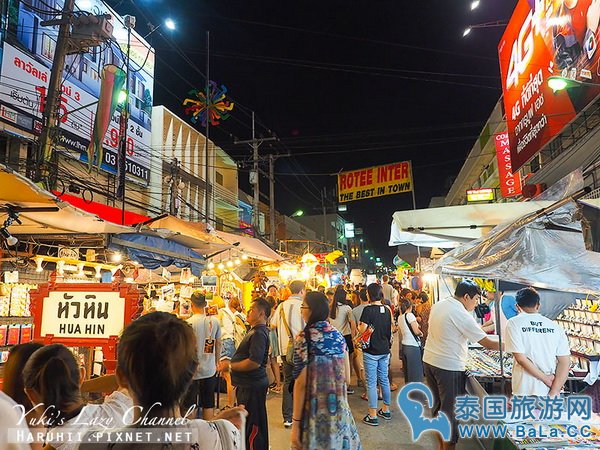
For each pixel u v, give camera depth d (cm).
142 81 1611
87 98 1269
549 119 1000
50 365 223
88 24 787
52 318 443
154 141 1780
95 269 823
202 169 2180
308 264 1658
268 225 3381
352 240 7638
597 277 439
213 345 579
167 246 666
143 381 140
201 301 580
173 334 146
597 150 998
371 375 635
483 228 640
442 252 1073
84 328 438
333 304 831
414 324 735
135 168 1534
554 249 447
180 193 1906
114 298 441
